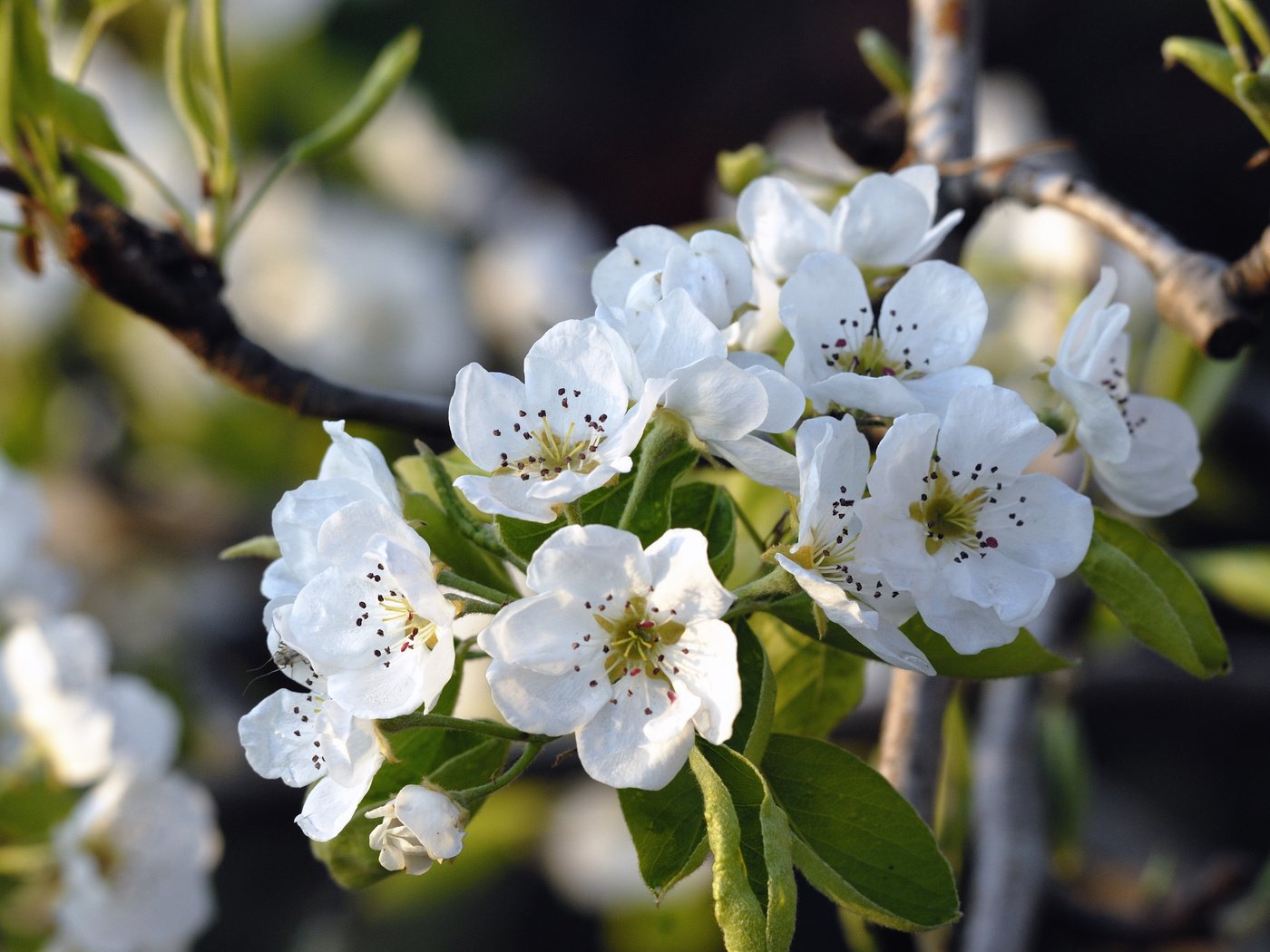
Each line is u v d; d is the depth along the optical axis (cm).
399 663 40
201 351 50
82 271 50
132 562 90
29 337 87
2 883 57
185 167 86
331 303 91
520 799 86
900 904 40
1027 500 41
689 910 80
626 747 39
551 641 39
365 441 41
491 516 41
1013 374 65
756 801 39
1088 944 65
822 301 43
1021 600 40
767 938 37
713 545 41
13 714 58
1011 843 60
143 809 59
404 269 92
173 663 86
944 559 41
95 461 90
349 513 40
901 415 40
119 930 58
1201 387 59
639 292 41
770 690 40
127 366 88
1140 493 44
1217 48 45
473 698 63
